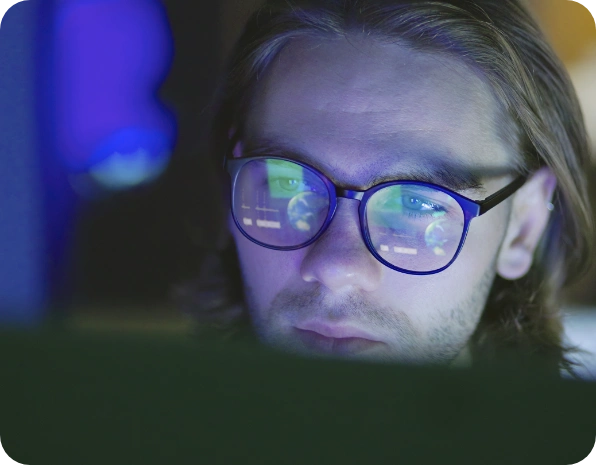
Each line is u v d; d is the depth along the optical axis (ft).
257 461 3.02
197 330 5.71
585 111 5.01
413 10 3.98
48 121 6.39
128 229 6.35
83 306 6.45
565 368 4.92
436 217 4.03
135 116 6.25
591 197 5.11
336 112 4.09
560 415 3.01
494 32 4.10
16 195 6.43
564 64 4.71
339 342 4.31
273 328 4.51
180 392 3.10
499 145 4.20
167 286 6.21
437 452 3.01
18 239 6.46
